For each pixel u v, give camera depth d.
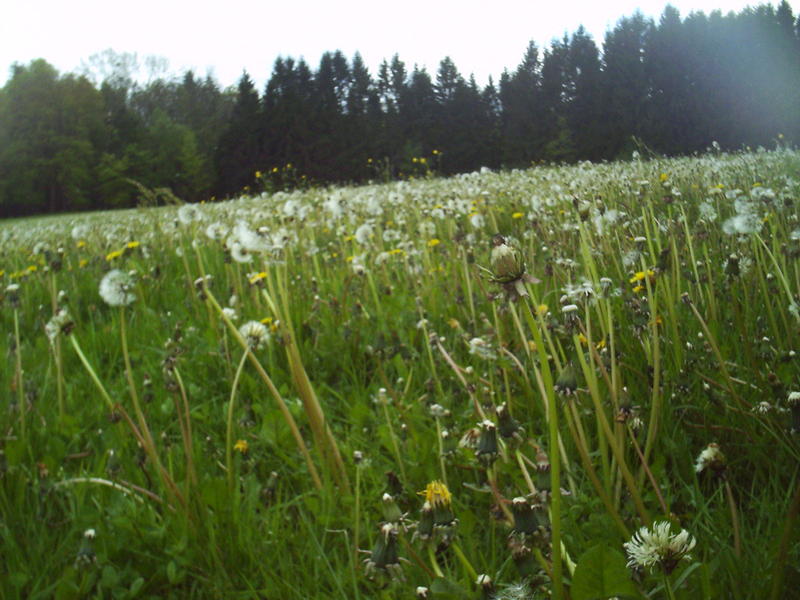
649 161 10.78
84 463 2.80
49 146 65.81
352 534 2.20
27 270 5.98
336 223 6.95
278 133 59.34
